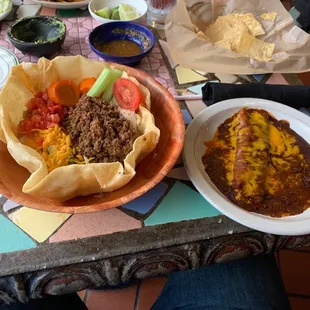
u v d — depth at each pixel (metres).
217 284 0.87
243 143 0.82
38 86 0.82
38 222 0.69
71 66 0.84
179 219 0.72
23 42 0.96
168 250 0.70
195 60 1.04
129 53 1.05
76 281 0.70
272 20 1.20
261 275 0.89
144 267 0.72
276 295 0.86
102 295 1.25
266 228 0.69
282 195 0.76
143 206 0.73
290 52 1.10
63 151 0.74
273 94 0.93
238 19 1.18
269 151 0.83
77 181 0.67
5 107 0.75
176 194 0.76
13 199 0.64
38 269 0.65
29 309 0.84
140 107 0.80
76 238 0.68
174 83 0.99
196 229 0.71
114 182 0.68
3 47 1.00
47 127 0.77
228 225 0.72
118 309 1.23
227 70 1.03
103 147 0.75
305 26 1.30
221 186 0.76
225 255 0.76
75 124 0.78
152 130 0.74
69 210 0.63
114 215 0.71
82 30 1.12
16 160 0.70
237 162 0.79
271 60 1.08
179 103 0.93
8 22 1.13
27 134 0.76
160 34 1.14
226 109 0.89
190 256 0.73
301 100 0.93
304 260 1.34
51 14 1.17
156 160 0.78
